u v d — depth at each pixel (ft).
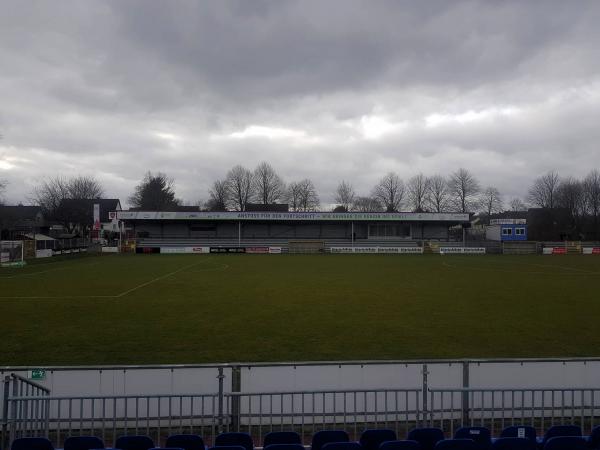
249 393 22.27
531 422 23.36
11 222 219.61
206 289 80.48
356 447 17.35
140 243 225.35
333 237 241.35
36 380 24.54
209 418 24.82
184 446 18.75
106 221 315.99
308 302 66.28
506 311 59.47
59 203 277.23
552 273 111.24
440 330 48.73
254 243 232.94
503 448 17.78
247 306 63.05
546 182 309.83
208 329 49.03
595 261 155.12
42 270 118.93
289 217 222.89
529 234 303.07
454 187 322.34
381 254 201.05
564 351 41.04
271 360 38.24
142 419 24.32
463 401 25.11
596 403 26.08
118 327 49.96
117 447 18.72
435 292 76.84
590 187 293.43
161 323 52.03
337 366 25.29
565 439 17.97
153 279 96.84
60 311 59.41
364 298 70.03
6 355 39.27
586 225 291.58
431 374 25.57
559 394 26.12
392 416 25.18
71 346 42.14
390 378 25.46
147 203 349.41
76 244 234.79
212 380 24.93
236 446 17.56
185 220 229.25
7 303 65.77
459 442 17.54
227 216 221.05
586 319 54.54
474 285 86.53
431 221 231.91
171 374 24.84
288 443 19.70
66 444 18.62
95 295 73.46
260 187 322.34
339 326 50.47
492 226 234.79
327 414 25.03
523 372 25.98
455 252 208.54
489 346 42.55
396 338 45.34
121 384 24.79
